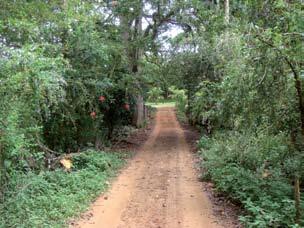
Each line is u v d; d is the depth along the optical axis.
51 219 7.88
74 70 12.15
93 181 11.11
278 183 9.02
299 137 9.49
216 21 16.64
